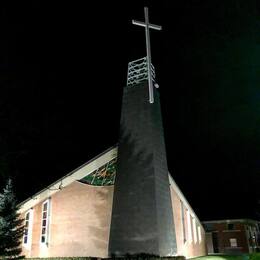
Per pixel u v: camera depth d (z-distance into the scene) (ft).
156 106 84.79
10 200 82.99
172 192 99.35
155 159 75.05
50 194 94.99
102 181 90.84
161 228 69.31
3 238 78.84
